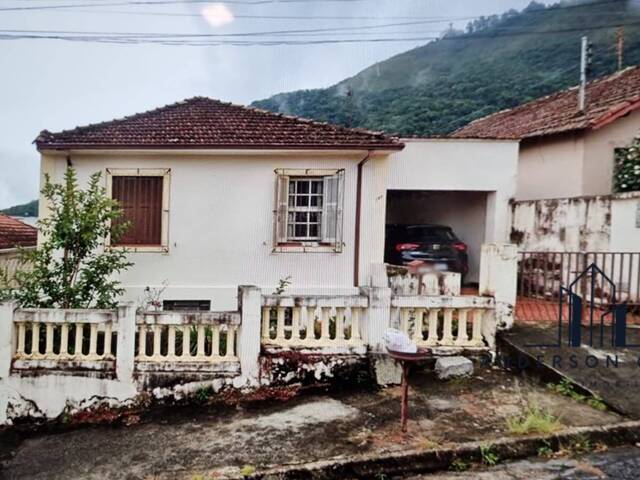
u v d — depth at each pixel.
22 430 5.07
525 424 4.31
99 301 6.39
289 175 9.04
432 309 5.98
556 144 11.34
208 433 4.58
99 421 5.11
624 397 4.79
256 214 9.07
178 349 5.92
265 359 5.51
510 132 13.12
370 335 5.71
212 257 9.01
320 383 5.60
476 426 4.45
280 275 9.10
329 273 9.15
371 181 9.17
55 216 7.10
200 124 9.68
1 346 5.27
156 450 4.28
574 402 4.87
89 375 5.30
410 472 3.87
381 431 4.41
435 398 5.14
